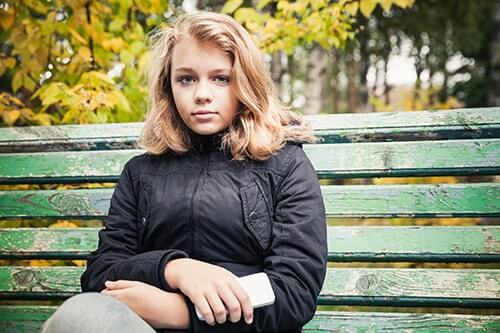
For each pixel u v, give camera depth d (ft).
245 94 4.69
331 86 23.47
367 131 6.10
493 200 5.79
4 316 6.34
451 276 5.74
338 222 12.73
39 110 9.18
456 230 5.79
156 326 4.02
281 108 5.11
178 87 4.72
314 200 4.62
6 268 6.44
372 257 5.90
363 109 25.09
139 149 6.48
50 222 8.57
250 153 4.72
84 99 7.95
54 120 8.66
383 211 5.96
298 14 10.13
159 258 4.18
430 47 20.80
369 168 6.03
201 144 4.91
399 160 5.98
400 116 6.08
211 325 3.99
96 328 3.31
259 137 4.71
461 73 21.98
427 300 5.76
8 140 6.64
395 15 19.80
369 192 5.99
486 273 5.69
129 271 4.25
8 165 6.56
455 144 5.90
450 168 5.89
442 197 5.87
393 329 5.78
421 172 5.95
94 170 6.47
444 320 5.72
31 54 9.19
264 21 10.10
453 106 16.03
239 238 4.54
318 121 6.20
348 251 5.93
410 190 5.93
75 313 3.38
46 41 9.20
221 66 4.66
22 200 6.50
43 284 6.37
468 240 5.76
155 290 4.04
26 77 9.25
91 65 9.19
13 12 9.18
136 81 8.98
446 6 19.56
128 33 9.60
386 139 6.11
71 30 9.16
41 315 6.32
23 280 6.40
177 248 4.63
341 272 5.90
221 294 3.91
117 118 8.54
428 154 5.94
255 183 4.66
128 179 5.04
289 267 4.29
